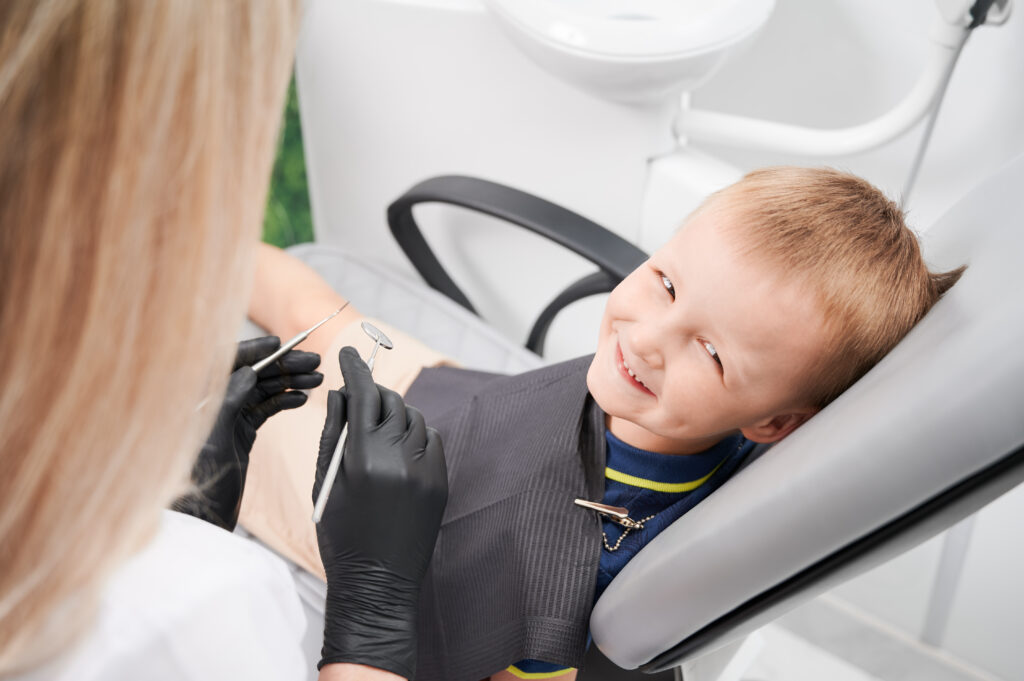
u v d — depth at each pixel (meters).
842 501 0.45
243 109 0.27
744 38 0.99
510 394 0.79
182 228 0.26
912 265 0.55
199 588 0.39
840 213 0.54
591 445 0.68
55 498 0.27
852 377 0.56
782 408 0.57
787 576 0.49
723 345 0.55
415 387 0.90
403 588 0.59
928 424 0.41
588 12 1.15
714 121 1.17
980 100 1.24
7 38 0.23
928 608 1.17
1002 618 1.11
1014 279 0.43
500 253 1.33
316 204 1.48
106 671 0.35
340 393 0.64
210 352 0.30
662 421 0.60
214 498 0.64
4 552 0.28
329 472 0.55
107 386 0.26
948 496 0.42
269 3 0.27
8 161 0.24
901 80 1.32
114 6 0.23
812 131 1.15
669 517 0.66
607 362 0.61
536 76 1.14
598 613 0.61
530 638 0.63
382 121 1.29
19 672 0.32
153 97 0.24
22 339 0.25
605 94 1.03
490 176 1.27
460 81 1.20
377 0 1.17
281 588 0.43
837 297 0.53
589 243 1.00
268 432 0.88
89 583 0.30
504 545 0.67
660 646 0.58
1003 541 1.05
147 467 0.29
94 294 0.25
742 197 0.56
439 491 0.61
